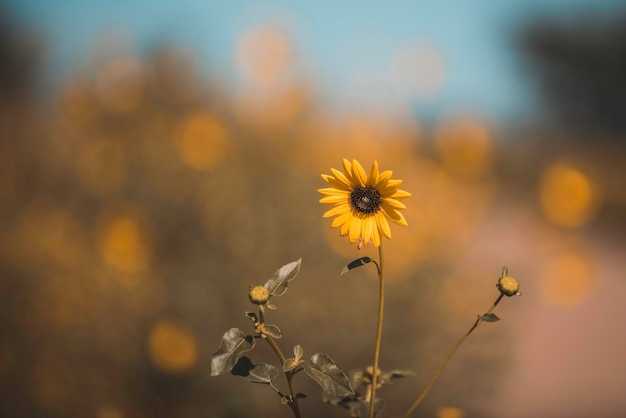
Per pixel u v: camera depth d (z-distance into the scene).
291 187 2.18
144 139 2.51
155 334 1.87
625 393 2.22
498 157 6.76
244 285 1.93
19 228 2.19
